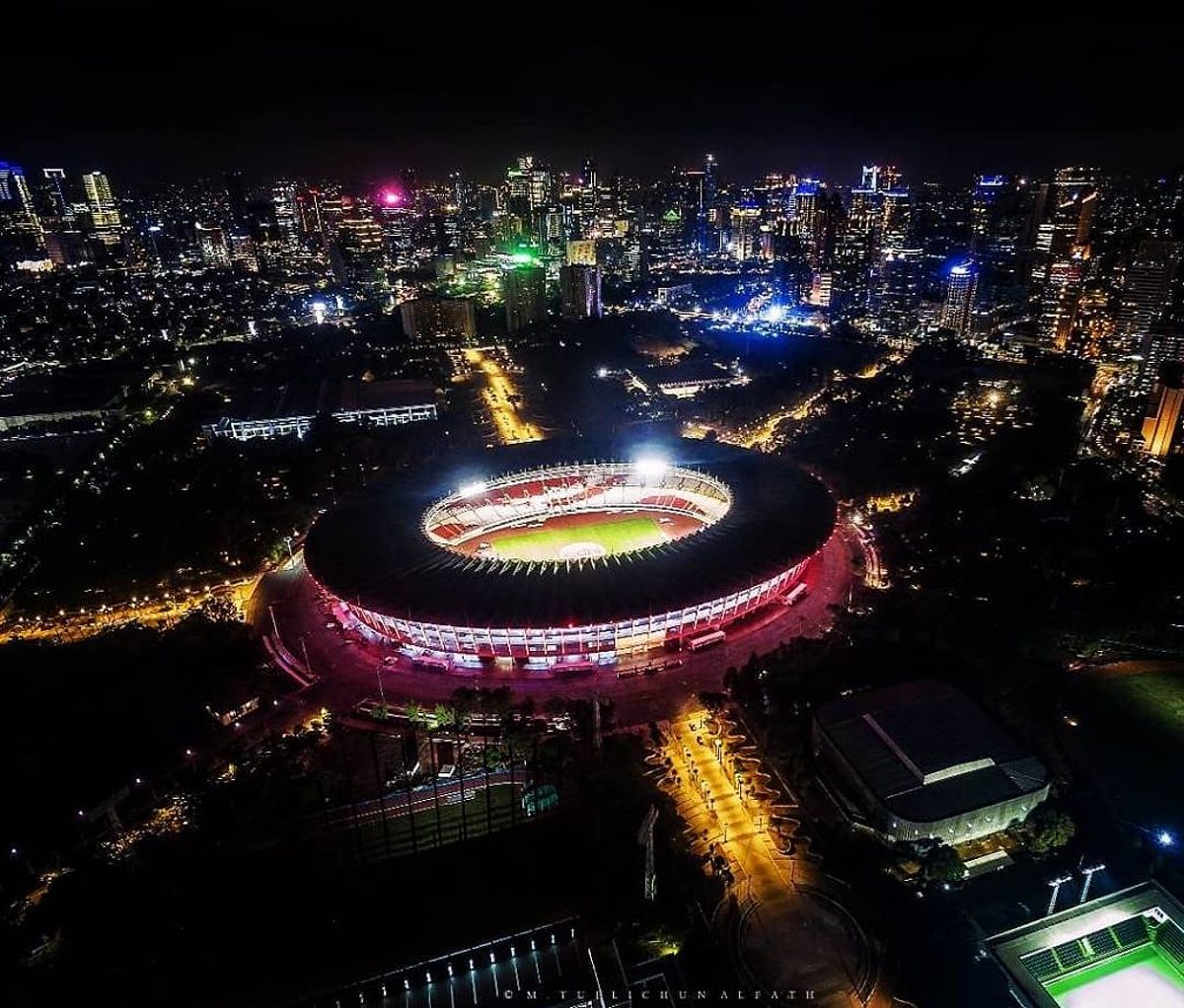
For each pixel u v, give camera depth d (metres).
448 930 169.50
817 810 196.25
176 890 180.38
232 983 161.62
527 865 183.62
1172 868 178.50
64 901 178.50
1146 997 156.62
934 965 159.38
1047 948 162.25
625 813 192.75
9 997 161.50
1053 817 179.88
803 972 157.38
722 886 174.75
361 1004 154.62
